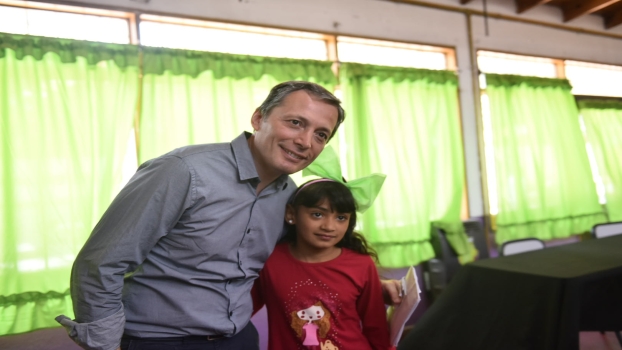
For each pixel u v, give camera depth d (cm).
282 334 126
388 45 331
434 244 324
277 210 116
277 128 100
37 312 215
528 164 374
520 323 105
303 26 294
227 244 103
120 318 96
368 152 307
